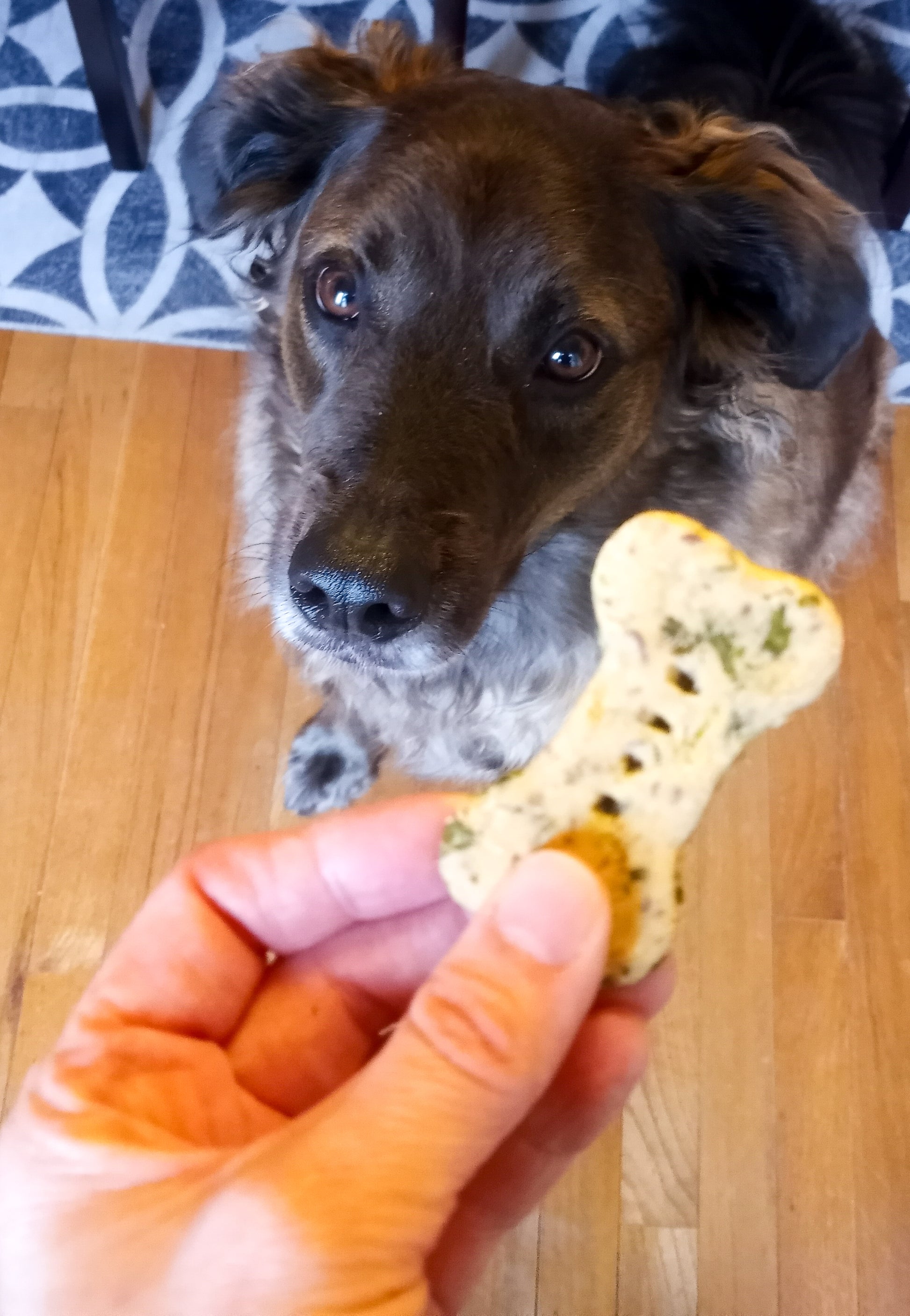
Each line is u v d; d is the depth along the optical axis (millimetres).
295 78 394
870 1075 516
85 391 619
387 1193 231
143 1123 265
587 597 445
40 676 568
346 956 319
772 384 417
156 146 661
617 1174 499
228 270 634
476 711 480
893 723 574
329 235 360
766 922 536
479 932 243
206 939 302
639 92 584
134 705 565
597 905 235
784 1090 513
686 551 248
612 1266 489
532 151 344
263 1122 292
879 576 604
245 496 497
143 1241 240
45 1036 515
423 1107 236
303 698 570
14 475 602
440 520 342
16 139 663
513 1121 244
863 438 538
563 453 376
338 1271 225
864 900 542
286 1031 315
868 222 502
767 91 563
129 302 635
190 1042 292
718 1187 499
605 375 366
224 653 576
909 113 617
